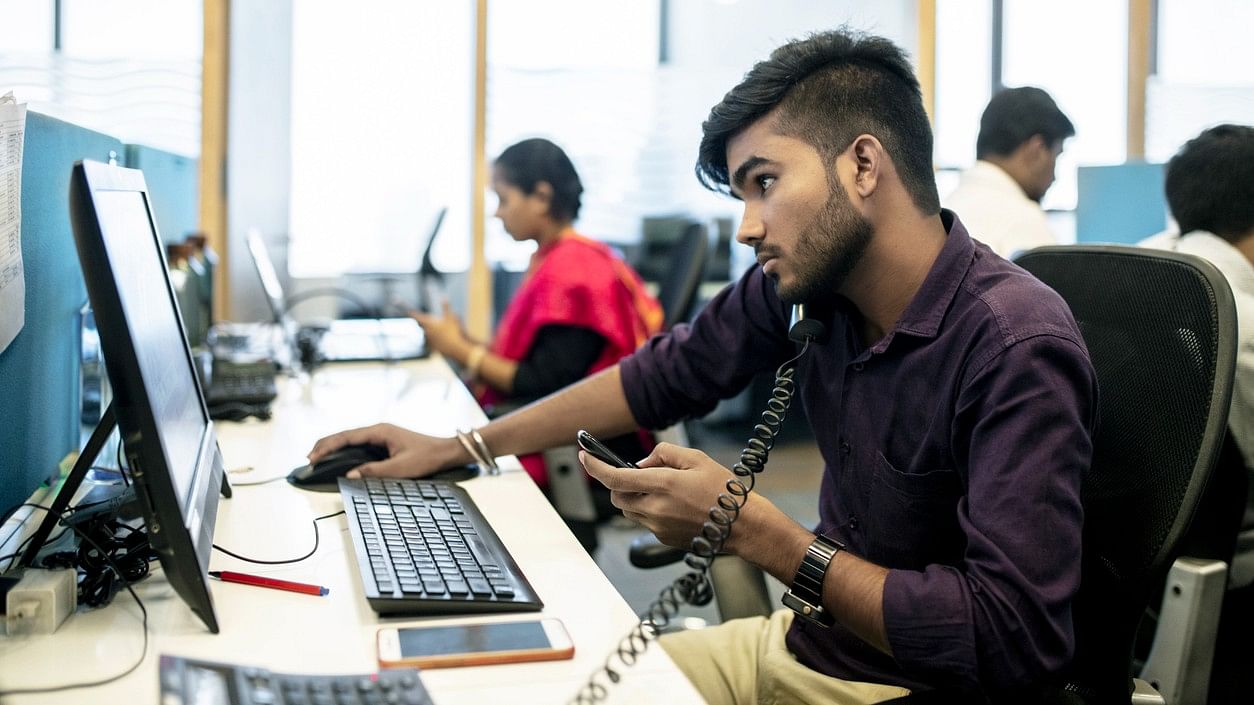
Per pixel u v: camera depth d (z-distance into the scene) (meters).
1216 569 1.35
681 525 1.01
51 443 1.37
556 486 1.91
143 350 0.87
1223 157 1.76
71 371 1.47
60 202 1.38
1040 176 2.55
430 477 1.43
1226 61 4.57
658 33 4.39
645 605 2.62
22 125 1.17
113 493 1.24
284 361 2.55
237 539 1.16
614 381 1.48
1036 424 0.95
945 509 1.08
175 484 0.84
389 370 2.61
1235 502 1.36
